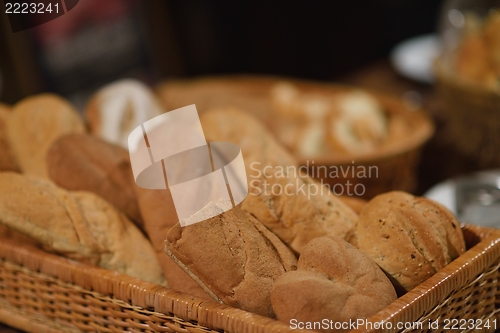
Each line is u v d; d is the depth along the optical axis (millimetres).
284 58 3016
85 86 1792
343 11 2998
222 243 794
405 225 823
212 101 1540
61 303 890
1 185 889
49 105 1062
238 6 2775
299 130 1375
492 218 1011
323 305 754
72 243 876
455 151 1453
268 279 800
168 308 798
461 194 1066
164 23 2152
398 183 1188
